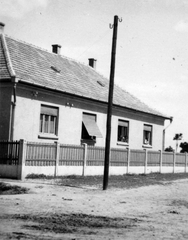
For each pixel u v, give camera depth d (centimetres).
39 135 2033
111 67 1606
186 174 2864
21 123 1917
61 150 1941
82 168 2083
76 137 2328
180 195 1429
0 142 1775
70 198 1209
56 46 2905
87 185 1636
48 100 2108
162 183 1914
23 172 1703
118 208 1062
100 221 847
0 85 1900
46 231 713
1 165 1753
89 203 1126
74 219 852
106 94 2711
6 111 1872
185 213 1020
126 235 711
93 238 670
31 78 2039
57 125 2183
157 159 2830
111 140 2647
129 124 2862
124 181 1919
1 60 2072
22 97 1927
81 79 2675
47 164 1855
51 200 1142
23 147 1705
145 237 699
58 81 2311
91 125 2448
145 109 3042
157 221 888
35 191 1343
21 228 732
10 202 1073
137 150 2581
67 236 677
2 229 716
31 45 2573
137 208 1081
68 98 2259
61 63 2727
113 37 1614
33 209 969
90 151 2155
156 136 3228
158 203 1202
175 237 710
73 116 2306
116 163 2370
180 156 3155
